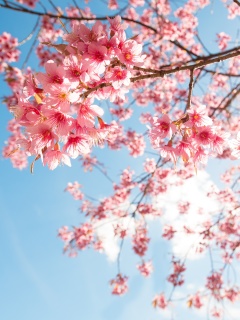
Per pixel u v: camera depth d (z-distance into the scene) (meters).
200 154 2.84
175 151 2.81
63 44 2.42
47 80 2.29
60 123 2.32
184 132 2.81
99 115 2.39
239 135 2.95
